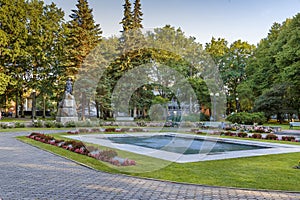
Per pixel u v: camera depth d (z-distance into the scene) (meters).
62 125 20.00
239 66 34.66
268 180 5.28
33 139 12.41
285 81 24.88
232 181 5.20
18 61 24.44
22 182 5.11
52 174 5.77
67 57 23.33
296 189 4.70
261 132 16.27
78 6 22.77
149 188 4.75
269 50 28.86
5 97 27.91
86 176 5.60
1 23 22.50
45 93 26.72
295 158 7.71
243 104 32.38
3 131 17.11
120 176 5.61
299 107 25.91
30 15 24.36
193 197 4.26
